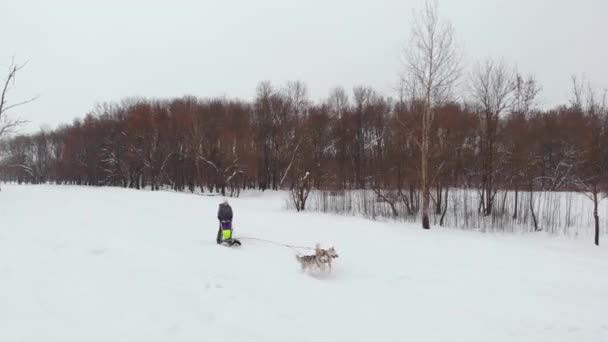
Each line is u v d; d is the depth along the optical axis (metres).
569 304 7.86
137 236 11.81
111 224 14.10
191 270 8.34
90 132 60.75
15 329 5.08
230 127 45.97
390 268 10.29
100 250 9.34
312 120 44.38
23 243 9.53
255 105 50.62
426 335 6.22
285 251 11.70
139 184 54.56
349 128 45.78
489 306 7.66
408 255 11.69
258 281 8.18
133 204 23.06
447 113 22.67
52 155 76.56
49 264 7.83
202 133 46.78
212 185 45.16
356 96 49.16
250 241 12.94
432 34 18.09
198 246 11.12
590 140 19.98
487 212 23.08
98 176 60.25
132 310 5.98
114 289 6.75
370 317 6.85
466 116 25.53
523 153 23.16
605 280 9.52
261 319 6.24
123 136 53.06
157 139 49.41
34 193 29.91
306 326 6.21
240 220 17.53
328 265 9.92
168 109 54.69
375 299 7.82
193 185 48.09
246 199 34.62
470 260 11.22
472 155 26.25
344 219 19.00
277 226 16.19
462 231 18.03
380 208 24.95
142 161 49.56
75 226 13.02
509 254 12.06
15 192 30.62
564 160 28.86
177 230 13.91
